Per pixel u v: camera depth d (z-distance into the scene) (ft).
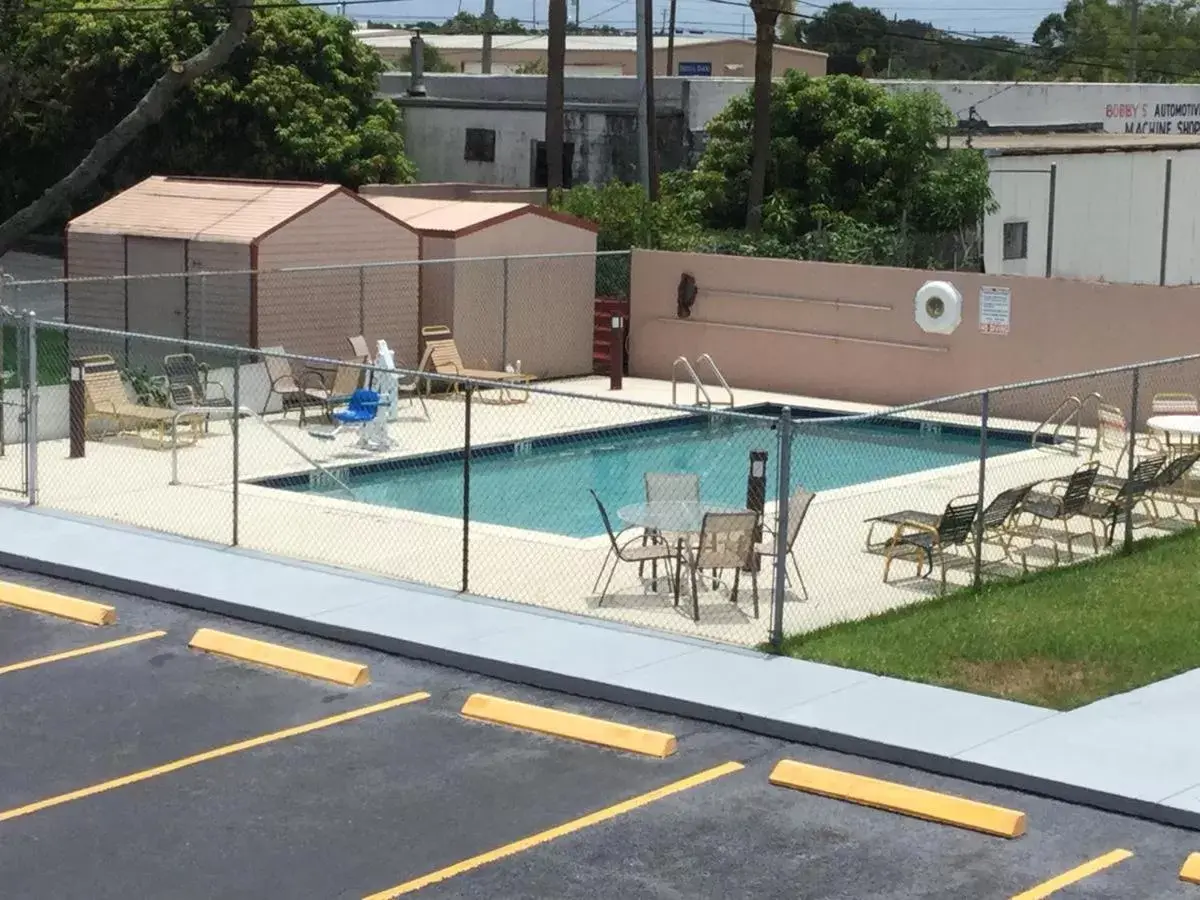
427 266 90.94
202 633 45.47
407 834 33.17
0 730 38.83
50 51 134.31
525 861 31.94
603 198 104.27
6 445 71.46
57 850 32.27
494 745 38.24
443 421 81.46
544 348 95.45
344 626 45.93
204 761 37.06
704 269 94.79
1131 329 80.23
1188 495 65.26
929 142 120.06
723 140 122.72
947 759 36.35
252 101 128.16
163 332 85.87
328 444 74.79
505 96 150.51
